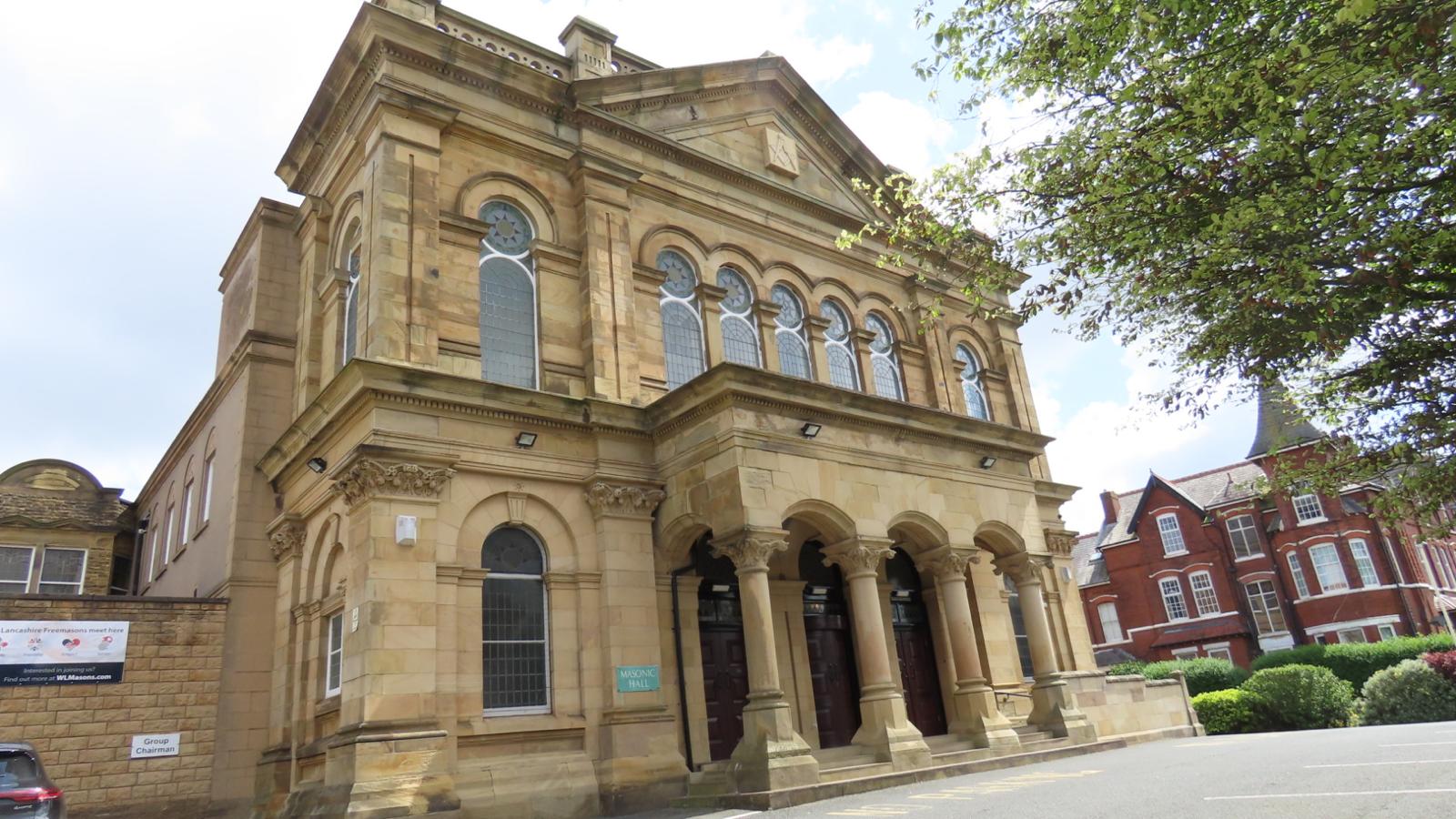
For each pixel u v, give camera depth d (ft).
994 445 65.62
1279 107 26.45
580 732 50.26
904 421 59.88
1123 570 166.91
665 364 63.31
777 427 53.88
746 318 70.49
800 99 79.92
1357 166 27.14
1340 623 138.92
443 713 46.14
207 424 74.79
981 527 63.31
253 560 60.08
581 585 53.06
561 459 54.54
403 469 47.98
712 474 53.01
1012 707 69.36
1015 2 31.81
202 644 56.65
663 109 71.00
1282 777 38.34
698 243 68.90
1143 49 29.32
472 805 44.55
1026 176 34.24
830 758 51.26
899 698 53.06
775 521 51.47
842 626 67.56
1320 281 27.53
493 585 51.24
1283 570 147.13
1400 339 30.48
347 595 47.62
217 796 54.29
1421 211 27.37
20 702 50.37
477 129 59.57
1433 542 152.87
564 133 64.23
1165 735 75.20
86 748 51.49
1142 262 31.65
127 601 54.75
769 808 43.39
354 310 59.67
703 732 54.80
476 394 51.52
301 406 60.85
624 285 61.57
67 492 99.66
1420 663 82.02
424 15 60.49
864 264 80.18
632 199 65.98
